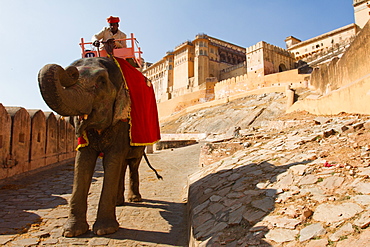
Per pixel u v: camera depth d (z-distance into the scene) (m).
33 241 3.97
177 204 6.56
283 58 45.59
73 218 4.29
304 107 14.07
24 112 8.84
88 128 4.21
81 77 3.79
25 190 7.04
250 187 4.38
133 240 4.21
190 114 40.56
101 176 9.67
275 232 2.86
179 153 18.62
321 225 2.75
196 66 56.78
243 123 27.73
